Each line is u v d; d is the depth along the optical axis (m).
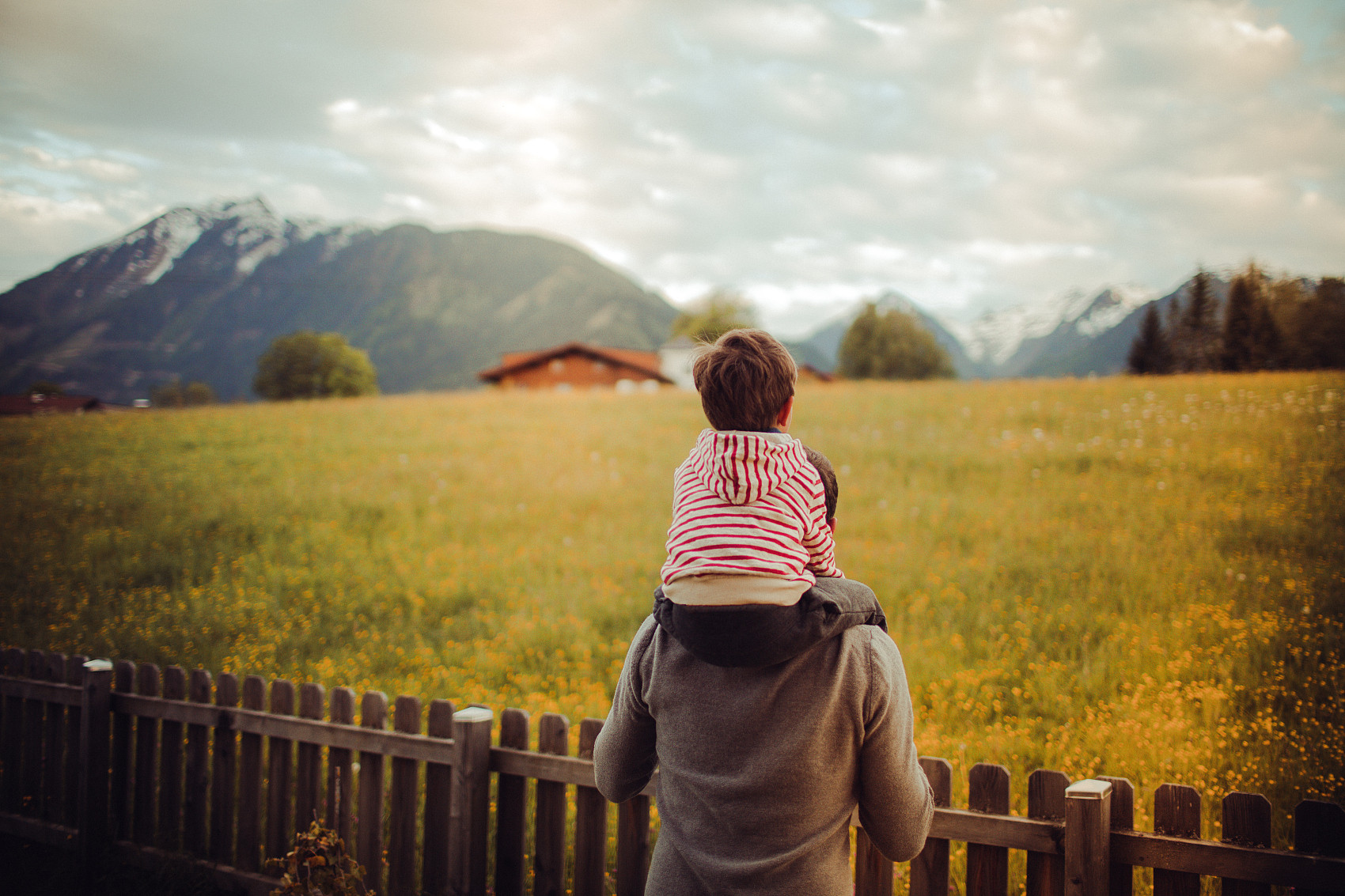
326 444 14.90
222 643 6.34
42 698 3.76
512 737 2.70
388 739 2.91
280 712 3.21
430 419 17.69
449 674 5.64
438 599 7.17
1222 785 3.62
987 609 5.80
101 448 15.23
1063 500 8.25
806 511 1.36
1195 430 10.51
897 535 7.67
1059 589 6.06
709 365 1.41
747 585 1.26
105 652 6.25
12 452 14.98
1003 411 13.65
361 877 2.43
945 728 4.35
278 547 8.85
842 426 13.55
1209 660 4.73
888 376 83.62
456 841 2.65
